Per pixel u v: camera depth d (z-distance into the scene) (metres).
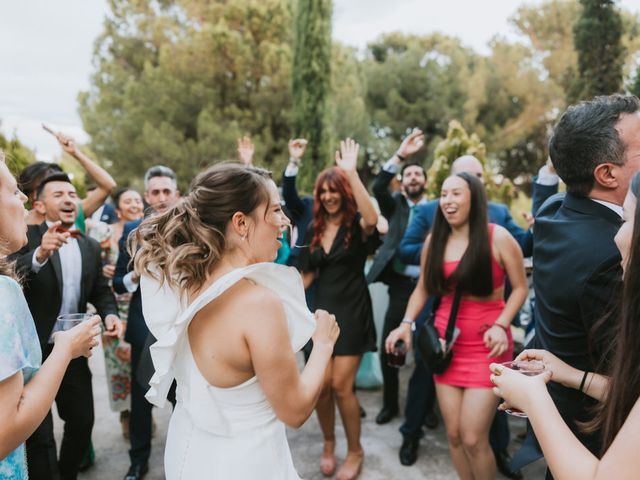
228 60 16.14
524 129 17.95
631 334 0.87
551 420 0.94
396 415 3.52
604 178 1.30
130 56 17.02
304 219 3.44
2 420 0.94
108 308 2.61
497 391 1.09
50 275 2.26
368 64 20.64
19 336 0.98
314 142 12.60
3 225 1.11
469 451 2.15
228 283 1.09
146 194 3.11
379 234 2.74
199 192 1.20
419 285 2.51
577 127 1.32
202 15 17.19
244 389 1.15
